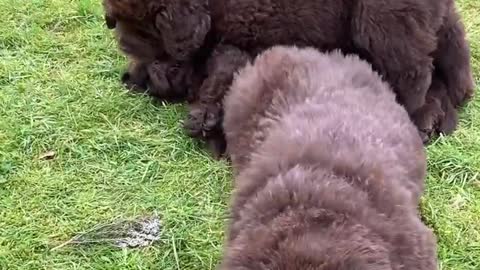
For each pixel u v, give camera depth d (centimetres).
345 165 111
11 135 147
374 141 117
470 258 129
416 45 141
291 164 112
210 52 150
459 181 139
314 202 106
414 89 143
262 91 129
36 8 172
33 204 137
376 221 106
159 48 151
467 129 148
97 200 138
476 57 162
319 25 144
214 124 145
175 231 133
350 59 135
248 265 102
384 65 142
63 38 166
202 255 130
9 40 165
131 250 131
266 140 120
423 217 134
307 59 132
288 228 103
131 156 144
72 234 133
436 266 116
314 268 98
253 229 106
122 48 154
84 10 171
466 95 152
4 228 134
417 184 121
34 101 153
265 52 138
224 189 139
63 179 141
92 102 153
